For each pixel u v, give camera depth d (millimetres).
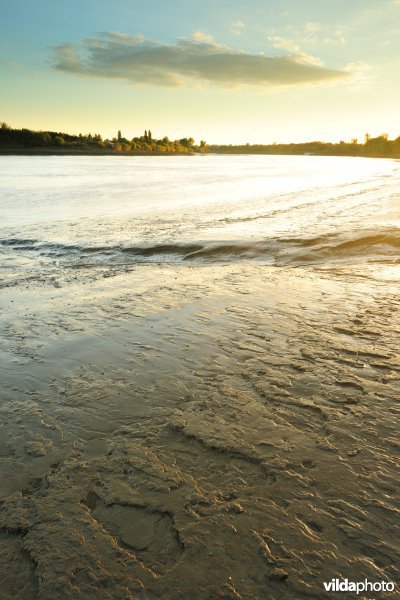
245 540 2449
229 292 7199
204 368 4488
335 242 10758
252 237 11734
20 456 3170
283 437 3367
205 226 13945
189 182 32312
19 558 2363
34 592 2172
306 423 3545
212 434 3406
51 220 15625
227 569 2281
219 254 10375
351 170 51594
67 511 2672
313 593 2145
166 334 5375
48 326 5691
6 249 11398
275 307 6363
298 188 27250
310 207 18031
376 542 2426
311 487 2836
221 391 4039
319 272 8633
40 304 6703
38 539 2475
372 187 27094
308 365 4516
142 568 2293
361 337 5211
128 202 20609
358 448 3221
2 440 3350
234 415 3666
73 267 9516
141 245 11188
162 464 3082
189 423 3555
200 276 8422
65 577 2248
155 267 9375
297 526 2535
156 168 53844
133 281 8102
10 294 7320
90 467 3059
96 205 19562
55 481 2926
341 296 6879
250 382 4199
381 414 3645
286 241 11125
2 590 2188
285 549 2389
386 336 5227
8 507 2703
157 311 6250
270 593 2152
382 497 2746
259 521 2576
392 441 3297
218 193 24562
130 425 3543
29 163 61094
